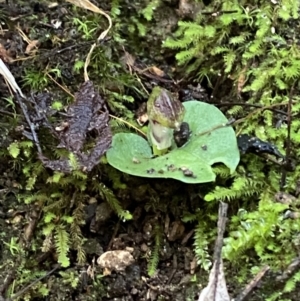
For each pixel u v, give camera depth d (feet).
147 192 0.51
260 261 0.46
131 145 0.50
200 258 0.47
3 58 0.55
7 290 0.45
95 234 0.50
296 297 0.43
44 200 0.50
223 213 0.41
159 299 0.46
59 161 0.47
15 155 0.49
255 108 0.54
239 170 0.50
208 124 0.50
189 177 0.46
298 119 0.53
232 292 0.44
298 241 0.45
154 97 0.48
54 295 0.46
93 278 0.47
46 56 0.55
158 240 0.49
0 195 0.50
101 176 0.51
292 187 0.49
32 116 0.50
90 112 0.48
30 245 0.48
